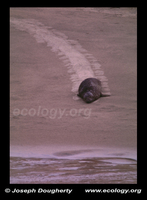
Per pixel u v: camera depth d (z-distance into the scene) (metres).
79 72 51.06
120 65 54.03
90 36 68.62
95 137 30.66
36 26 72.75
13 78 48.50
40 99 41.47
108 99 41.19
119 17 82.06
